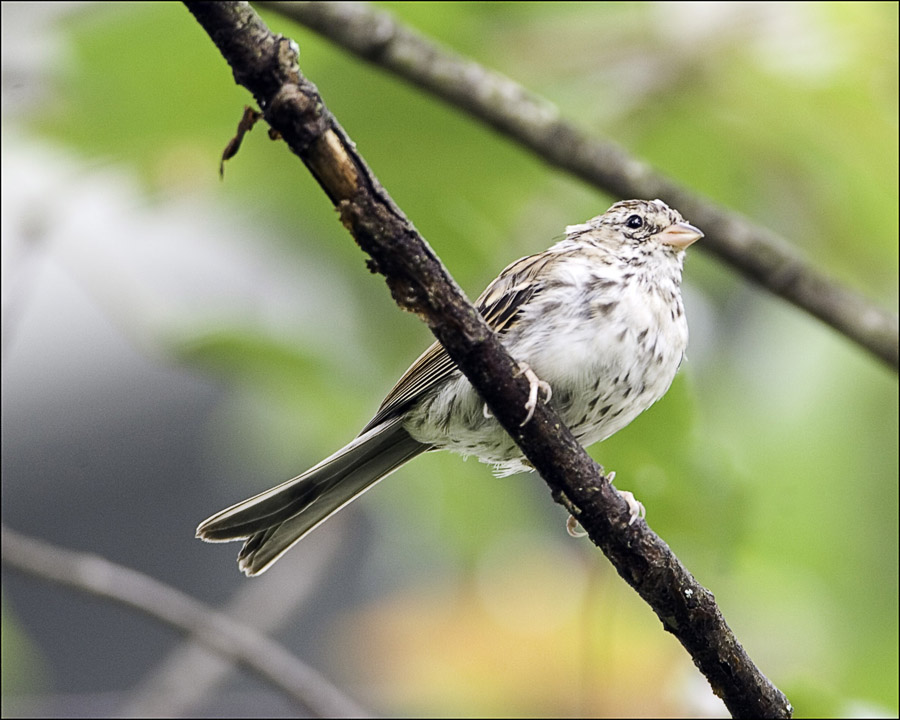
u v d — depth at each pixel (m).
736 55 9.33
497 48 9.38
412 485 10.72
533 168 9.43
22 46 8.69
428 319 5.87
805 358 9.75
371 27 8.28
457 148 9.27
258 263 10.22
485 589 10.12
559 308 8.60
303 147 5.46
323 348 9.80
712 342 10.26
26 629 16.17
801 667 9.71
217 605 16.16
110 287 10.02
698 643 6.32
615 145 8.71
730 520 9.37
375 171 9.45
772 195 10.10
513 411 6.04
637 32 9.43
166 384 15.50
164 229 10.53
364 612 10.06
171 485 15.81
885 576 9.88
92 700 11.27
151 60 8.53
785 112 9.48
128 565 15.88
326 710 9.36
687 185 10.12
